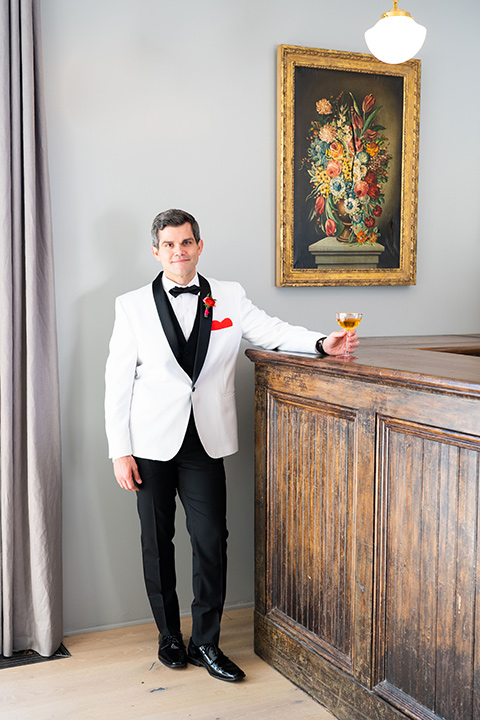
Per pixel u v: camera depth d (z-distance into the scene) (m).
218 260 3.07
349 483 2.23
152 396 2.53
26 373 2.72
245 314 2.67
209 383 2.57
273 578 2.67
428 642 1.97
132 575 3.03
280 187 3.10
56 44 2.76
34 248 2.64
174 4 2.91
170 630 2.69
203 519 2.58
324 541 2.37
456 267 3.54
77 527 2.93
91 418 2.93
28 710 2.35
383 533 2.10
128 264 2.93
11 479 2.68
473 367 2.04
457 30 3.41
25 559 2.76
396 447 2.05
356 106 3.21
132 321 2.53
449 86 3.42
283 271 3.14
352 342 2.38
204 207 3.03
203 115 3.00
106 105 2.85
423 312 3.49
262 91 3.08
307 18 3.13
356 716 2.23
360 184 3.25
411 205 3.35
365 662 2.18
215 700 2.41
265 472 2.67
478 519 1.79
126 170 2.90
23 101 2.60
